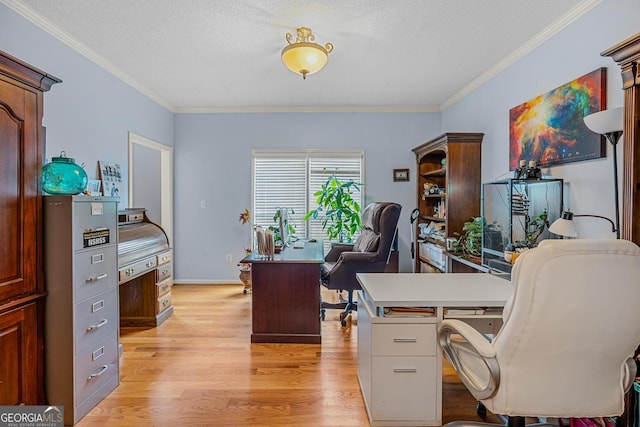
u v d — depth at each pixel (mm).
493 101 3457
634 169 1521
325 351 2676
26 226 1670
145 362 2480
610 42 2070
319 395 2055
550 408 1221
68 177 1813
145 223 3463
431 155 4578
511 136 3104
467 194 3699
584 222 2283
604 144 2109
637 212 1522
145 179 5309
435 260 4008
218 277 4902
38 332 1747
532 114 2795
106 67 3248
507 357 1213
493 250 2846
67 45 2736
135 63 3266
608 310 1109
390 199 4871
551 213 2523
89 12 2367
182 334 3012
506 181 2641
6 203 1569
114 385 2117
